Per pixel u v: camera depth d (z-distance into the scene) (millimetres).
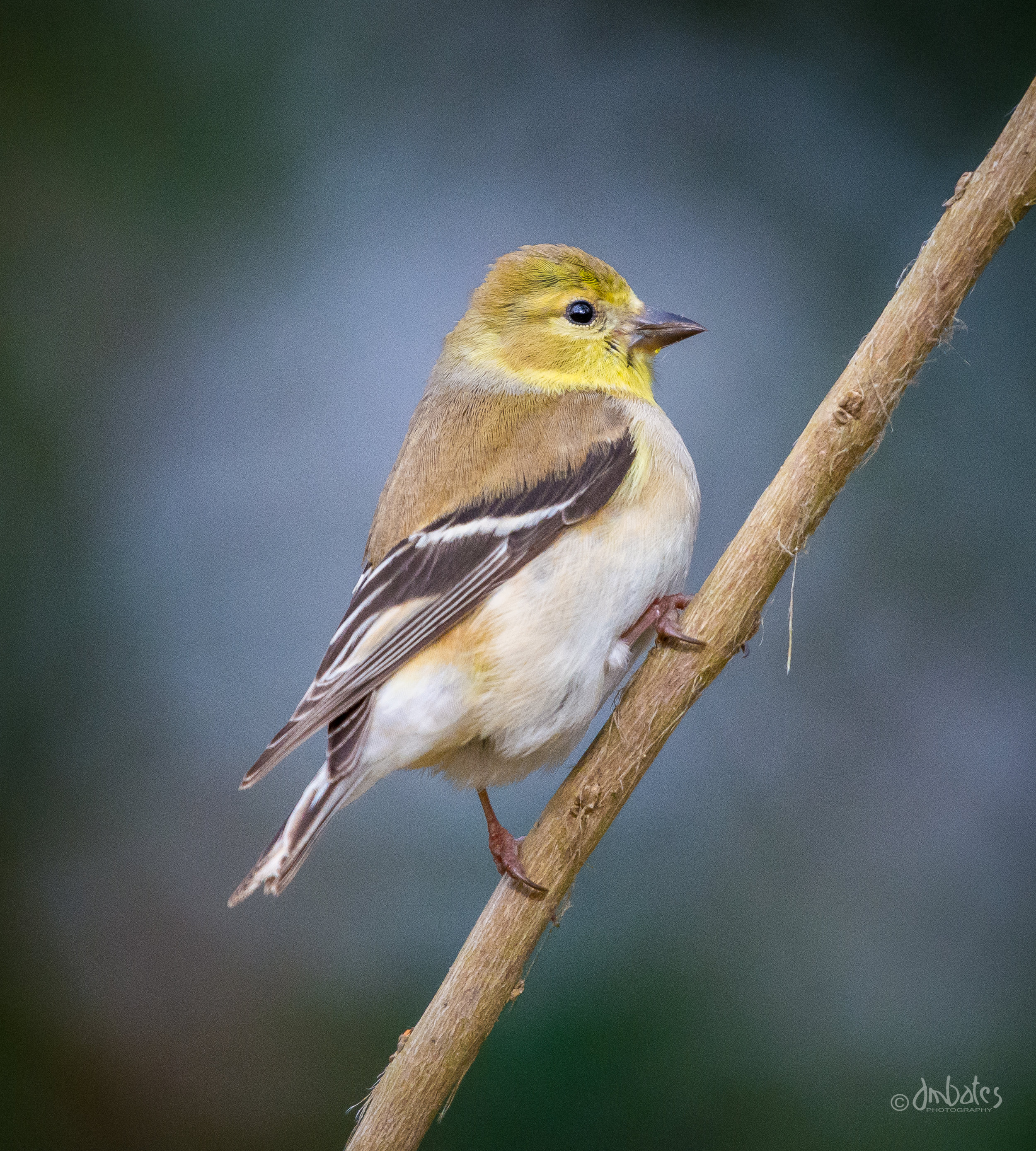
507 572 2629
